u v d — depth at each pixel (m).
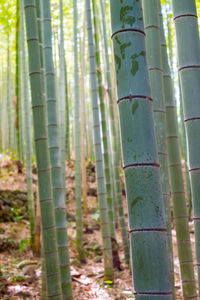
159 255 1.22
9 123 8.93
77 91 5.75
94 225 6.48
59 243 2.75
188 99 1.71
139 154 1.27
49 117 2.93
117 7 1.36
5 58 10.59
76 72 5.74
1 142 10.42
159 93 2.08
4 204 6.11
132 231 1.26
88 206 7.30
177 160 2.49
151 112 1.32
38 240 4.79
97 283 3.88
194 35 1.71
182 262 2.53
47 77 3.01
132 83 1.30
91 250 5.37
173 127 2.49
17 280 3.69
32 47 2.33
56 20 6.98
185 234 2.52
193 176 1.71
